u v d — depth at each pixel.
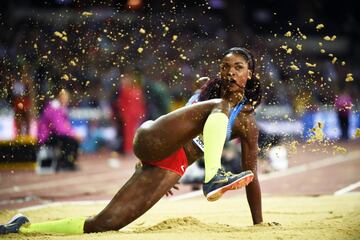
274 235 13.09
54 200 26.50
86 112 51.03
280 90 35.09
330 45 63.47
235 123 14.11
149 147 13.39
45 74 30.98
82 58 23.66
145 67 44.78
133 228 15.58
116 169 41.81
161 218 18.34
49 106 37.25
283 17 61.47
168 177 13.86
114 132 54.09
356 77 62.25
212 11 54.00
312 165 43.22
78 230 14.02
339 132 62.81
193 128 13.34
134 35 34.91
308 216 17.80
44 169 39.75
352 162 45.22
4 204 25.25
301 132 27.98
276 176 36.25
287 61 38.34
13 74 30.23
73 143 39.06
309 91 18.94
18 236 14.02
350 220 15.41
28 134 41.66
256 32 58.84
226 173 12.84
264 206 20.98
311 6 63.84
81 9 23.70
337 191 28.28
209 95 14.51
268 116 35.03
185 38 48.94
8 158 41.84
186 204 22.95
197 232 13.80
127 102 47.44
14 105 32.31
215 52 51.88
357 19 65.06
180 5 48.59
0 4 40.84
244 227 14.66
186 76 47.66
